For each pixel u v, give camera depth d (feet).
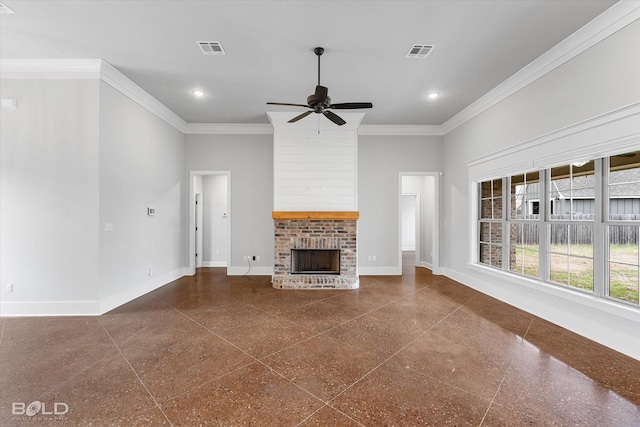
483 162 14.75
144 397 6.28
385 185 19.48
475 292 14.96
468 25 9.08
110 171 12.09
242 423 5.52
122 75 12.35
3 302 11.26
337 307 12.44
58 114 11.35
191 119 18.15
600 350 8.42
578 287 10.00
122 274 12.90
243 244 19.30
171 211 17.31
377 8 8.34
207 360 7.86
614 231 8.87
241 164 19.24
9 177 11.30
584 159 9.34
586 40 9.07
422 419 5.62
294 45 10.23
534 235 12.14
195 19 8.84
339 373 7.23
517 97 12.32
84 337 9.33
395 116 17.53
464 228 16.70
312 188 16.84
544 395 6.36
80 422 5.52
